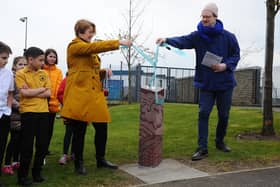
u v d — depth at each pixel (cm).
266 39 738
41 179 461
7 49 442
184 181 468
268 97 732
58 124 953
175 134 764
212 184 457
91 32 495
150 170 513
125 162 555
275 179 477
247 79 1803
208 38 566
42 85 461
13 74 505
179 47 576
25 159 445
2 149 447
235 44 582
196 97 1867
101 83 501
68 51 486
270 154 593
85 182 460
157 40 551
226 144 655
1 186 443
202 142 574
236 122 895
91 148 643
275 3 727
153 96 521
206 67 575
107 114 502
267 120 732
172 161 559
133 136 753
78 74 479
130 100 1777
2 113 436
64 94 491
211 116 991
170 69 1969
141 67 1906
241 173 501
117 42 468
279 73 1861
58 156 595
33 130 451
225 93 585
